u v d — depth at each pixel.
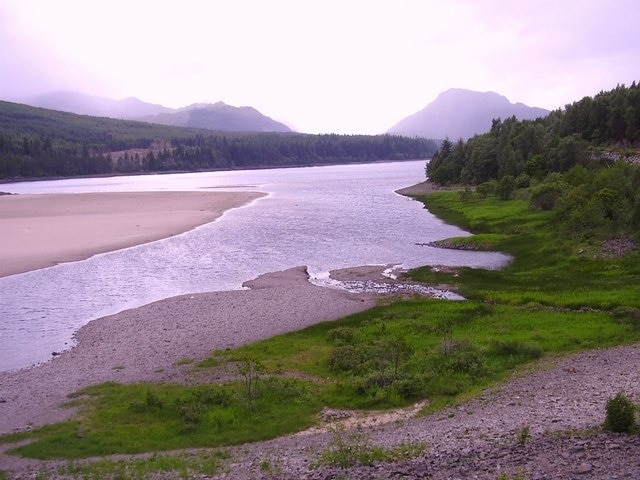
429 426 20.81
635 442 16.55
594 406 20.52
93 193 134.25
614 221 57.75
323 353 31.12
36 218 87.12
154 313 40.16
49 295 45.84
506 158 118.12
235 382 26.91
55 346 34.19
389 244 67.19
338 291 45.62
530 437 17.66
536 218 73.62
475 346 29.66
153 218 88.19
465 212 88.31
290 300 43.00
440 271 51.69
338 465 17.00
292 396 25.02
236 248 65.25
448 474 15.63
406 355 29.52
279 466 17.50
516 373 26.52
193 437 21.33
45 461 19.50
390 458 17.22
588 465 15.21
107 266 55.91
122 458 19.58
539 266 52.25
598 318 34.88
